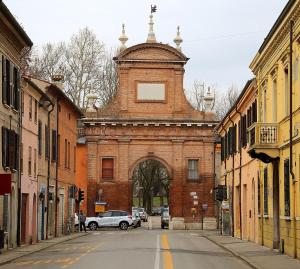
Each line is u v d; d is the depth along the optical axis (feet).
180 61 220.64
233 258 92.48
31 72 228.84
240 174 141.90
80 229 192.65
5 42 103.60
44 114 143.74
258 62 114.32
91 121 220.02
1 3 91.09
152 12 224.94
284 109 95.09
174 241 133.18
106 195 220.64
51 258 89.86
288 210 92.43
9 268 75.51
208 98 223.30
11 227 112.57
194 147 222.07
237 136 147.95
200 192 221.25
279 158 99.45
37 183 135.85
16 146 112.47
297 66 85.10
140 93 220.84
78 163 223.10
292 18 85.97
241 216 141.59
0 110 102.06
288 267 75.97
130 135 221.87
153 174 311.47
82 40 258.57
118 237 152.25
